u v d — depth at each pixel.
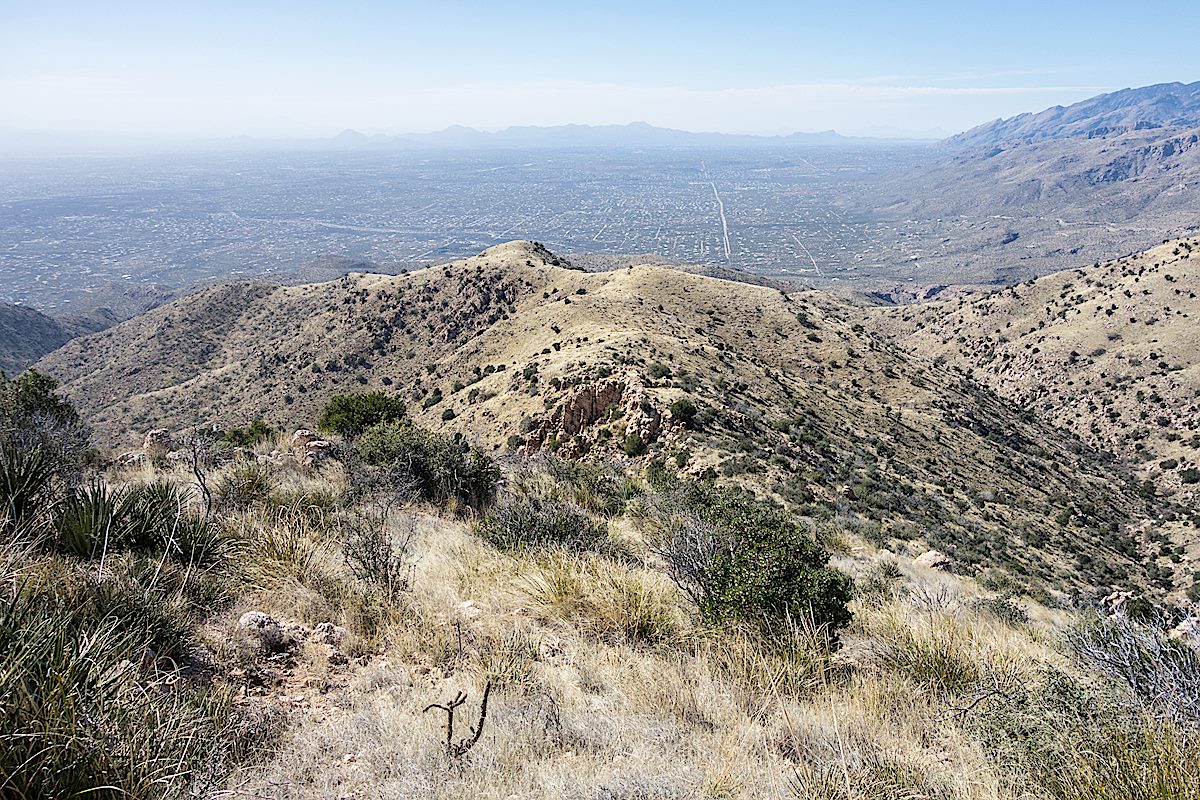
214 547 5.64
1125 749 3.28
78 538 4.84
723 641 5.46
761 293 100.75
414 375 100.56
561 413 45.44
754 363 74.00
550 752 3.58
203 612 4.64
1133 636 4.14
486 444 46.56
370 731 3.52
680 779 3.32
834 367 81.75
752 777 3.48
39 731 2.54
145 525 5.36
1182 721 3.38
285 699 3.85
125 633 3.59
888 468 48.81
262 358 114.44
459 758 3.30
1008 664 5.23
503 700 4.05
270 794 2.89
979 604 9.80
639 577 6.65
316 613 5.09
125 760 2.64
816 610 5.68
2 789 2.41
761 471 35.09
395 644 4.76
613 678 4.63
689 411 41.28
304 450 12.45
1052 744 3.54
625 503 12.99
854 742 3.95
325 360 108.56
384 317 114.38
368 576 5.74
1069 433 101.94
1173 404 97.88
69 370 126.06
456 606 5.65
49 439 8.91
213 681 3.80
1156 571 47.34
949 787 3.47
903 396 77.69
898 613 6.66
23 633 2.96
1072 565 39.62
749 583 5.77
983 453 65.88
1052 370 119.88
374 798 2.98
